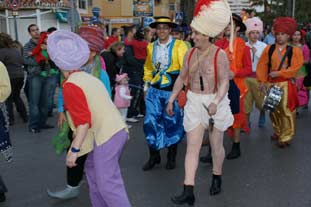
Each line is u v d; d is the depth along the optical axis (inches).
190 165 176.9
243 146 274.5
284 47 259.4
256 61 289.9
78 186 190.9
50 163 244.4
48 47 142.9
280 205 182.2
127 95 308.2
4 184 194.7
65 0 894.4
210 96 175.8
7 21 868.6
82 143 142.2
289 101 261.3
